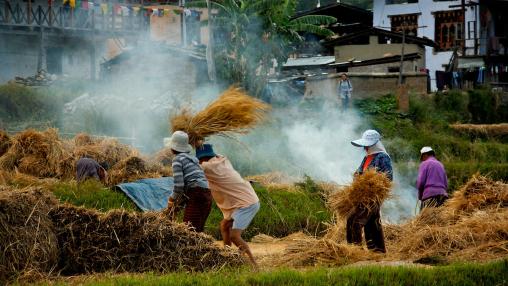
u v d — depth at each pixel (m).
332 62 71.50
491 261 15.88
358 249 17.30
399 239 19.72
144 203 25.48
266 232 25.02
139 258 15.95
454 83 68.75
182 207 17.12
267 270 15.21
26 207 15.49
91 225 16.14
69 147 31.08
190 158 16.86
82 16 63.53
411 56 65.50
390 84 56.69
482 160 48.25
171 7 67.94
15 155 30.05
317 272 14.29
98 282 13.83
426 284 14.04
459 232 18.19
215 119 17.23
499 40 77.25
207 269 15.71
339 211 18.00
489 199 21.02
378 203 17.78
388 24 84.12
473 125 54.75
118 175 28.75
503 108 64.38
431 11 82.12
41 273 15.11
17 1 61.00
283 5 55.97
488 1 77.94
